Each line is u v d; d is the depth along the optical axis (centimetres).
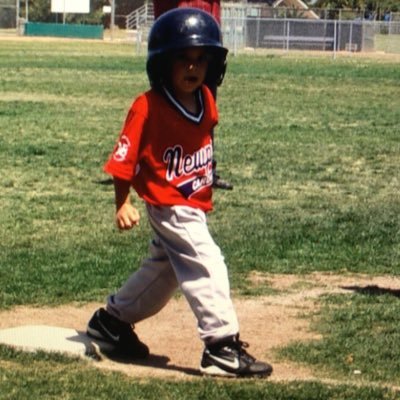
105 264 1240
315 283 1180
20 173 1945
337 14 11169
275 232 1430
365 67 5975
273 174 1988
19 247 1333
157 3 1712
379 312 1041
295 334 966
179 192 823
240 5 7769
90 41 9225
